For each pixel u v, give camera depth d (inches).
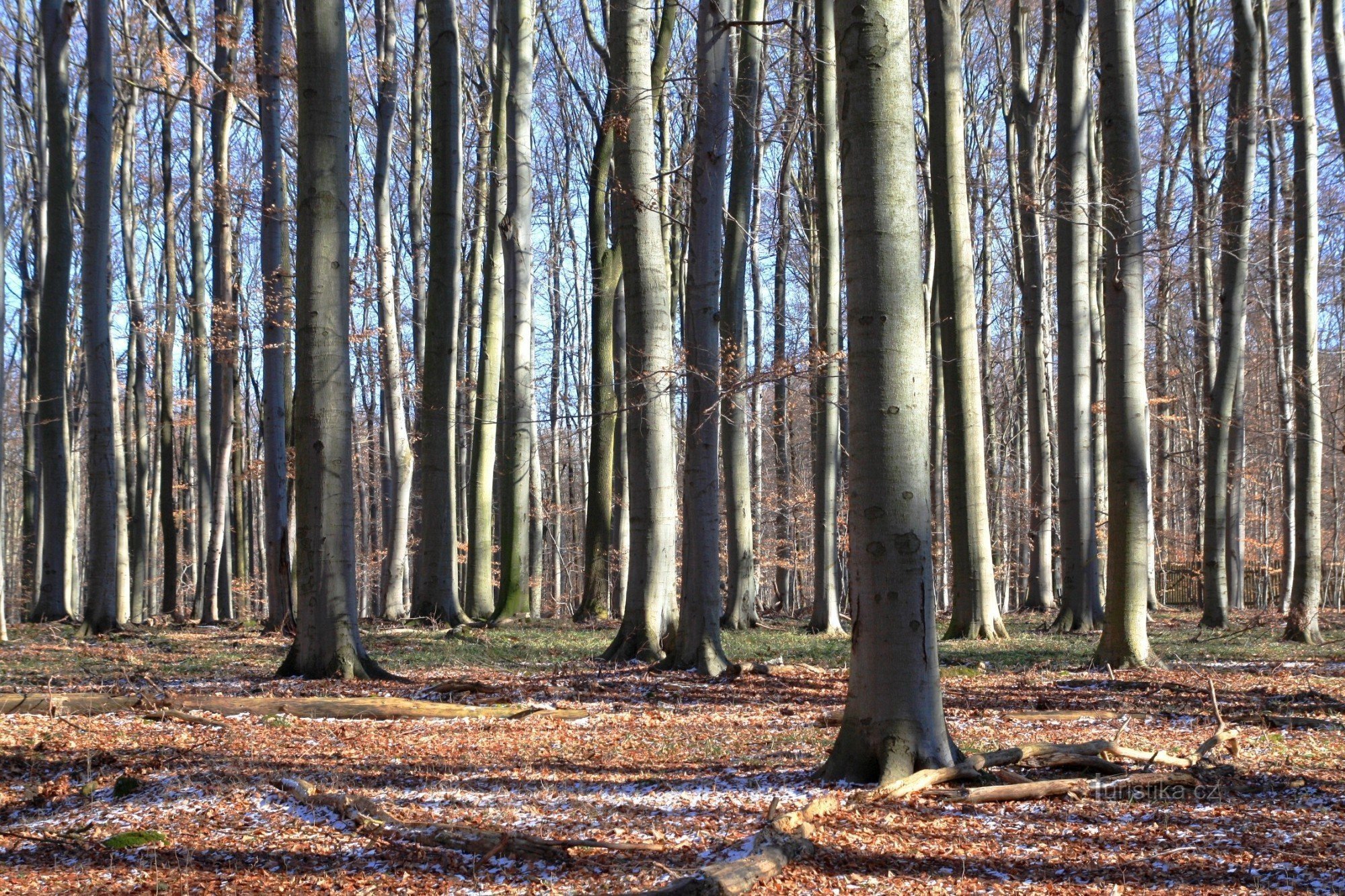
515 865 204.2
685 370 506.9
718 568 526.6
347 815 236.8
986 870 198.7
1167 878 193.6
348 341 492.7
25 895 193.2
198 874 201.9
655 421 565.3
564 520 1815.9
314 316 480.1
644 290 550.9
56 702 377.1
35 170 1181.1
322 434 482.3
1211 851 209.6
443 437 808.3
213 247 1041.5
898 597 262.5
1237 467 1064.8
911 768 259.8
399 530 932.6
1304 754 308.3
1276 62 1053.2
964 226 682.2
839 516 1193.4
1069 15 714.2
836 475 817.5
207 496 1109.1
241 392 1507.1
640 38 543.5
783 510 1306.6
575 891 187.0
